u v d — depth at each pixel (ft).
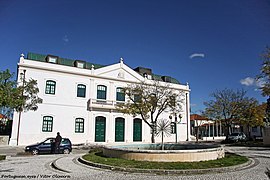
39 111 93.61
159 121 113.19
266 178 28.17
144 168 32.55
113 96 112.16
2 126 96.99
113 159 40.88
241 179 27.66
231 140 109.40
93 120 104.94
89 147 84.12
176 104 106.73
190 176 29.50
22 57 93.56
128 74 118.73
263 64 80.84
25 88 77.66
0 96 59.41
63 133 97.40
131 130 114.11
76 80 103.76
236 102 108.17
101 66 119.55
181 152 38.65
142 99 94.94
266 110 106.42
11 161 45.11
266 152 61.87
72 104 101.14
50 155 57.77
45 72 97.14
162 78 141.49
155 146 60.70
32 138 90.63
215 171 32.12
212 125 162.61
